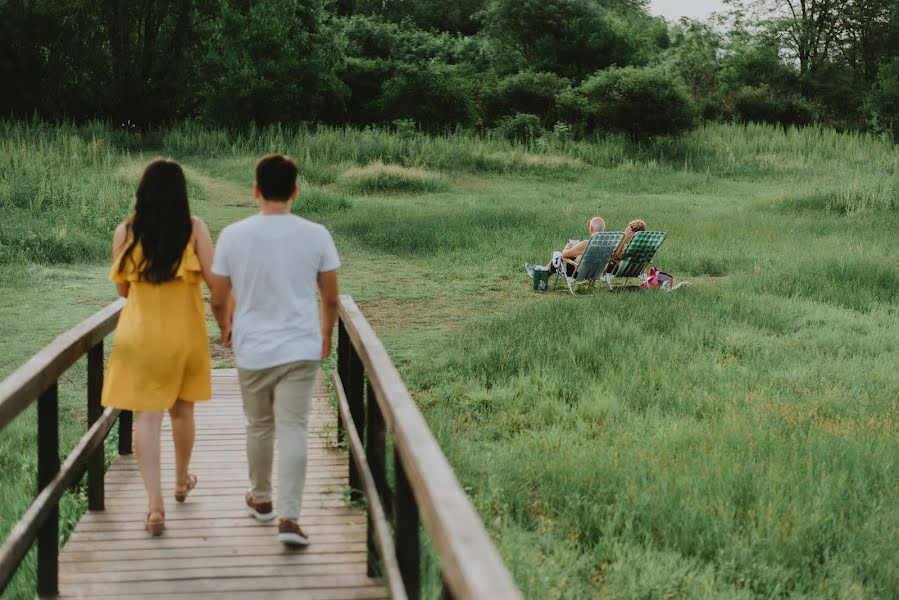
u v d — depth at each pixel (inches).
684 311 424.2
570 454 236.8
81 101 1849.2
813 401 290.5
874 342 380.5
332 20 2207.2
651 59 2481.5
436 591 156.3
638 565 176.7
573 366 335.9
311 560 165.3
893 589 171.8
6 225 649.0
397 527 121.3
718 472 216.5
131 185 861.8
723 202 1095.6
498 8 2518.5
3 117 1771.7
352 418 198.2
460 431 275.3
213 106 1747.0
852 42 2662.4
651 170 1499.8
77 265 600.4
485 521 197.5
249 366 161.3
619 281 576.1
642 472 220.4
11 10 1787.6
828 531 193.2
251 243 160.6
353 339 183.3
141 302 168.6
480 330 404.5
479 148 1501.0
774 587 173.0
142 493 202.1
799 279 513.7
